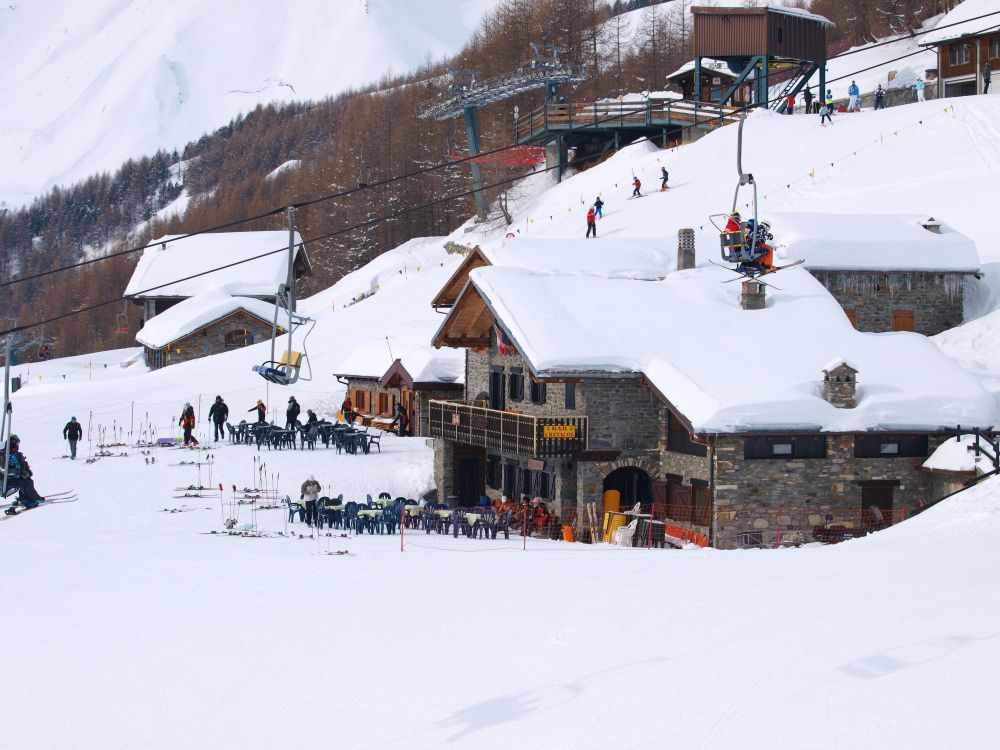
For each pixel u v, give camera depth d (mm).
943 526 25250
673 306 37250
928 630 14977
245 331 78375
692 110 86625
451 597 19594
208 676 15375
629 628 16547
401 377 49844
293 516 32719
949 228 46438
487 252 43000
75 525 31344
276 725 13281
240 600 20109
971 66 83562
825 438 31828
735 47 85375
